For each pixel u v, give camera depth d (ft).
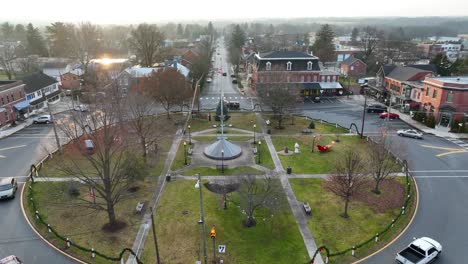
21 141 176.96
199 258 87.81
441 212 110.22
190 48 449.89
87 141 150.82
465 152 160.86
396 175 135.23
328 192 121.70
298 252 90.38
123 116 161.38
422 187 126.93
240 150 157.99
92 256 88.43
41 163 144.66
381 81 279.28
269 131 186.60
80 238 95.86
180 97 203.72
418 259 84.17
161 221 103.91
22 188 125.39
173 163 146.92
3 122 201.87
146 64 345.72
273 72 230.07
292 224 102.89
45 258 88.38
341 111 236.43
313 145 160.97
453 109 193.88
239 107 247.29
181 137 180.86
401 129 195.52
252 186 104.83
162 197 118.32
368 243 94.12
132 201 115.44
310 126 193.88
